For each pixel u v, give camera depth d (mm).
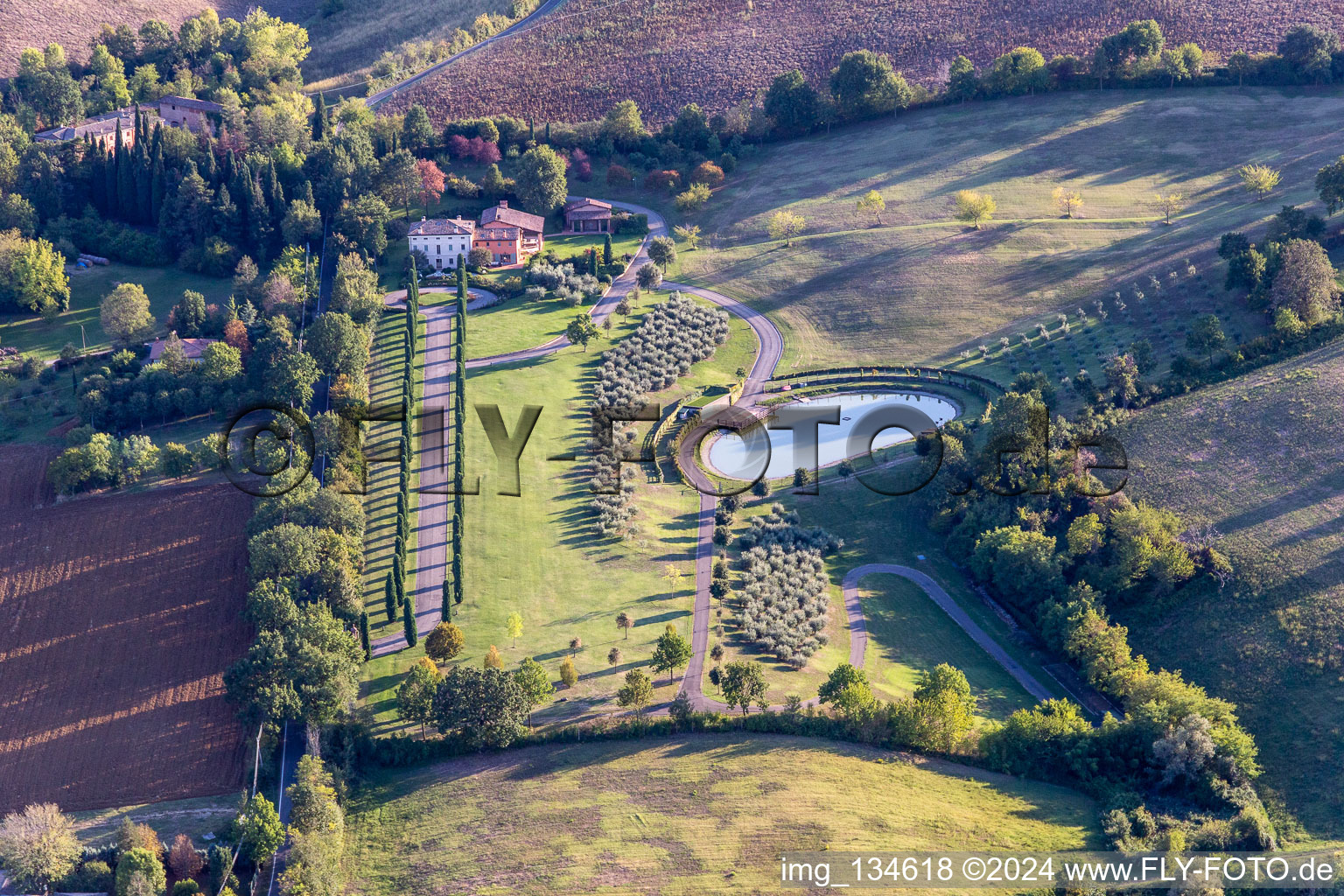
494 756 148125
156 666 162000
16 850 128250
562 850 133625
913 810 139625
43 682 159875
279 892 129750
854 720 151125
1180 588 178750
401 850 135750
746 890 128125
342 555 172500
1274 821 143875
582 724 150875
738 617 174125
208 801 142875
